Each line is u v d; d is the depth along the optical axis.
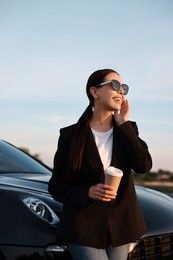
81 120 2.44
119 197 2.39
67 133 2.46
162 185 17.22
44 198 3.07
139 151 2.34
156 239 3.10
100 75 2.45
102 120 2.47
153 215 3.30
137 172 2.44
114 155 2.40
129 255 2.83
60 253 2.71
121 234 2.35
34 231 2.79
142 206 3.40
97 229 2.34
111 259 2.38
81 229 2.33
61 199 2.40
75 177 2.40
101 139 2.44
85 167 2.39
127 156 2.42
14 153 4.48
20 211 2.89
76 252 2.36
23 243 2.77
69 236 2.35
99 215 2.35
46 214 2.89
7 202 2.96
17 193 3.06
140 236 2.41
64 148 2.45
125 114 2.42
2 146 4.51
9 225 2.84
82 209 2.36
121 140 2.39
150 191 3.99
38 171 4.27
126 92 2.46
